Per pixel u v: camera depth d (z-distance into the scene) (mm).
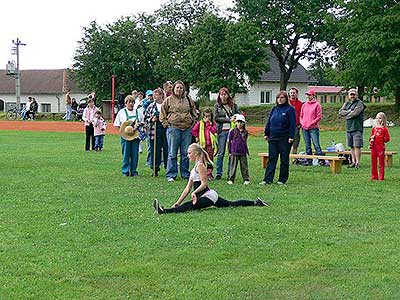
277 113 14180
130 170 15711
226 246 8172
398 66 43531
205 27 49500
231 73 49094
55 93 88062
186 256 7707
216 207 10844
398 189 13312
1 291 6461
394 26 43406
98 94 60938
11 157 20297
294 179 15039
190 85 53094
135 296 6352
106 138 30688
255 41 49062
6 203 11367
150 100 16484
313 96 18312
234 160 14227
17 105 68000
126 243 8336
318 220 9844
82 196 12219
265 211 10570
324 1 55094
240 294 6426
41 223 9555
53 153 21938
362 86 47125
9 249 8016
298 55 58750
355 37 44469
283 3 56062
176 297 6324
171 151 14781
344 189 13289
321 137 31344
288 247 8148
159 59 57719
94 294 6406
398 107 48094
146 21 61656
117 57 59875
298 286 6652
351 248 8102
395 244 8305
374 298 6305
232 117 14742
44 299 6270
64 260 7527
